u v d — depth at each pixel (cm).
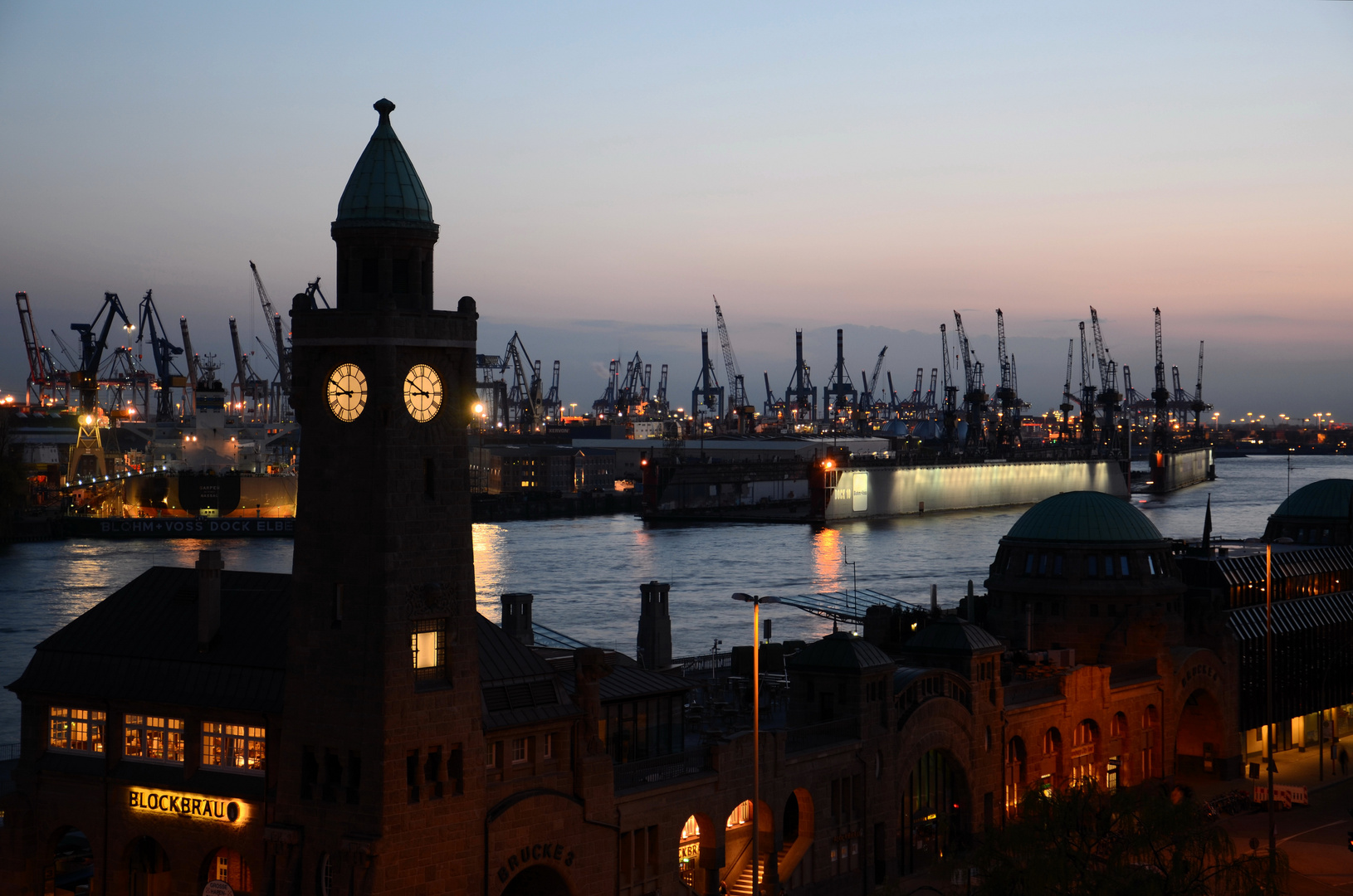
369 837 7044
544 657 9550
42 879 8375
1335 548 16825
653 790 8406
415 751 7219
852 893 9900
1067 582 13588
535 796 7744
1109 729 12694
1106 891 7719
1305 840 11719
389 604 7119
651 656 10669
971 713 11056
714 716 10356
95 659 8262
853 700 9975
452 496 7425
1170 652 13575
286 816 7375
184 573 8644
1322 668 15862
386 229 7331
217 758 7881
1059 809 8375
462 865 7394
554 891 8069
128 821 8056
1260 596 15138
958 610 14500
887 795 10175
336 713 7225
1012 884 8038
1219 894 8444
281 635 7931
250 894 7781
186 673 7988
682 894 8612
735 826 9338
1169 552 14025
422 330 7294
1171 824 8219
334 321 7238
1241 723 14288
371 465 7169
